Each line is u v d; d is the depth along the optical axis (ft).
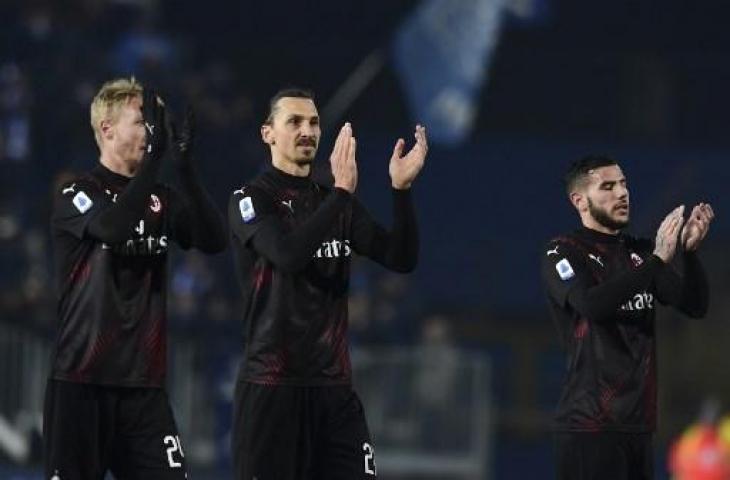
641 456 100.32
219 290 221.66
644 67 269.64
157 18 258.37
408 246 95.86
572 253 101.50
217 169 237.25
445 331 221.05
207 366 196.75
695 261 102.73
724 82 269.85
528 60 270.87
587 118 270.67
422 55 265.34
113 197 91.66
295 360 93.81
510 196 258.78
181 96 238.07
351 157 91.20
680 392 255.70
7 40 233.76
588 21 271.28
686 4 273.33
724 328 255.91
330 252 94.63
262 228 92.89
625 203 102.06
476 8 267.18
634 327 100.12
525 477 241.14
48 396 92.07
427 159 259.80
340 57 264.72
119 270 91.15
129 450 91.86
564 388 101.65
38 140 227.40
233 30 265.13
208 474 192.54
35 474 186.39
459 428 202.18
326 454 94.53
